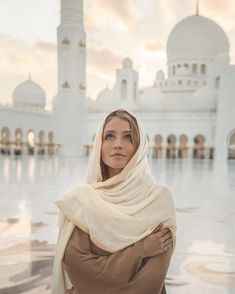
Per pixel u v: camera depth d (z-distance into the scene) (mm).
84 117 34750
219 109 30953
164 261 1501
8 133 28625
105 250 1437
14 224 4016
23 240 3330
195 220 4398
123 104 37844
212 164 21500
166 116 33156
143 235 1445
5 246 3127
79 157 31250
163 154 33312
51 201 5715
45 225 3975
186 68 39125
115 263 1396
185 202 5883
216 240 3422
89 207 1453
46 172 12281
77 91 33625
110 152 1576
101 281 1421
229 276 2471
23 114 29422
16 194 6527
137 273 1462
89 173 1696
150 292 1473
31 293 2146
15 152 30453
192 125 32125
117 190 1525
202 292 2201
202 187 8188
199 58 38688
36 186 7855
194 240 3418
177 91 39156
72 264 1464
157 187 1601
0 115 27109
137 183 1539
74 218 1468
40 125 31359
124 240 1429
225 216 4668
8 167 15078
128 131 1581
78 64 33469
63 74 33156
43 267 2594
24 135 29781
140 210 1498
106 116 1668
